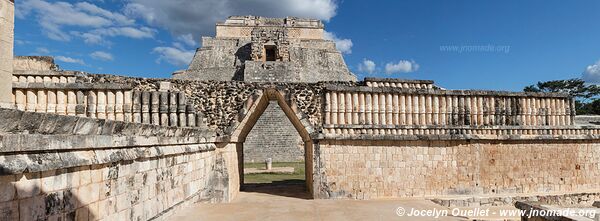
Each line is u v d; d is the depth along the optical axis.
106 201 6.02
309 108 13.30
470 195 13.38
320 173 12.87
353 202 12.20
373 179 13.06
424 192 13.25
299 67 43.69
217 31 54.72
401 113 13.64
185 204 10.06
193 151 10.55
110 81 13.11
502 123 14.14
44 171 4.60
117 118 11.62
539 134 14.21
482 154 13.73
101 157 5.77
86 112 11.47
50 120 4.59
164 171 8.62
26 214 4.32
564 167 14.25
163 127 8.28
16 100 11.11
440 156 13.48
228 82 13.48
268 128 37.59
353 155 13.08
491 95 14.15
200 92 13.26
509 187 13.71
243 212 10.49
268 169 26.12
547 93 14.58
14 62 14.46
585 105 51.28
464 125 13.80
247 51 51.16
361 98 13.42
